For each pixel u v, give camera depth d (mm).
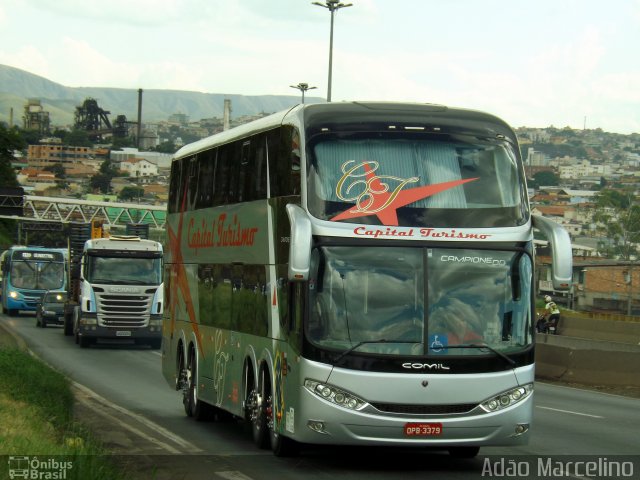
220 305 20234
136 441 18625
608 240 184625
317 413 14836
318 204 15281
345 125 15742
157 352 45031
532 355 15250
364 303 15023
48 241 153500
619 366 32250
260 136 18188
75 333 48969
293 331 15492
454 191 15539
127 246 46500
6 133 130125
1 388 19219
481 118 16203
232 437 19547
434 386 14844
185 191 23828
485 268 15312
